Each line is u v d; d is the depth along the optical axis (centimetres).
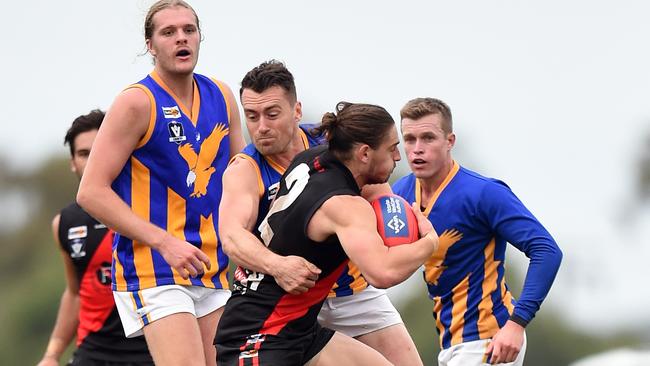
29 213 15238
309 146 3075
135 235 3039
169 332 3088
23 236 14938
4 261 14612
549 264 3136
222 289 3206
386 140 2800
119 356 3769
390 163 2820
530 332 11650
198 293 3158
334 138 2819
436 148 3188
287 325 2867
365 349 2981
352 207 2752
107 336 3769
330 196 2769
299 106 3022
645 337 12388
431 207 3234
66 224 3825
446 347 3297
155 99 3106
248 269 2895
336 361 2947
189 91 3177
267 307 2864
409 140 3209
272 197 3005
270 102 2934
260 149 2977
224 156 3225
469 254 3231
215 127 3198
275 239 2841
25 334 12725
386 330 3284
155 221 3131
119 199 3061
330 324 3278
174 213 3147
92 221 3791
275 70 2956
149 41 3130
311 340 2939
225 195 2981
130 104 3072
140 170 3117
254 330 2867
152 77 3139
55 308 12769
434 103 3203
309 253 2812
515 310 3139
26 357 12644
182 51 3100
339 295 3234
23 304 12800
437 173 3231
